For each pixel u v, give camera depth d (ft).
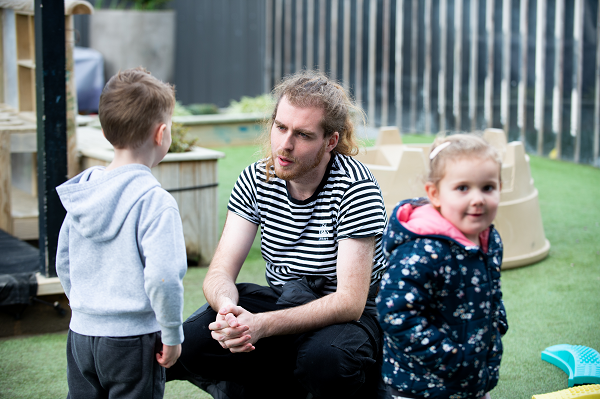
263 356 6.73
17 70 14.17
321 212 6.65
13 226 13.34
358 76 29.73
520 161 12.28
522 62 23.43
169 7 33.83
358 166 6.74
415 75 27.50
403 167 12.03
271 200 6.85
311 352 6.17
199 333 6.61
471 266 5.31
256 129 26.61
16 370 8.45
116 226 5.41
